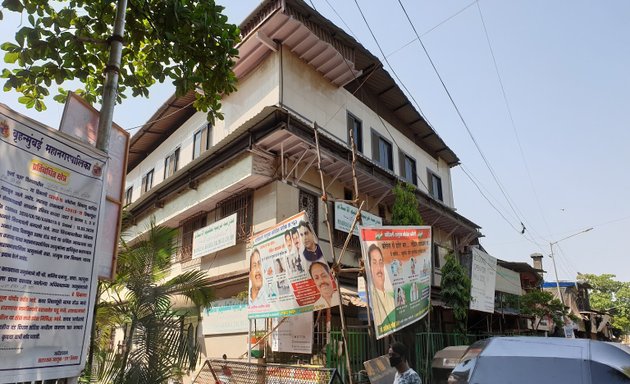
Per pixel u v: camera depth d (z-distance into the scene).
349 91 15.62
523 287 26.25
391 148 17.19
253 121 11.20
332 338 8.73
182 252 14.62
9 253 3.00
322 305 7.12
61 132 3.48
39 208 3.24
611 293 50.00
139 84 5.78
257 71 13.30
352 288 11.64
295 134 11.02
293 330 9.38
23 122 3.19
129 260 6.28
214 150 12.42
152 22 5.20
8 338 2.94
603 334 41.16
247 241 11.81
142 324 5.90
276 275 7.84
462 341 13.31
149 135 18.27
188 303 7.59
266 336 8.98
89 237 3.61
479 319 18.41
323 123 13.57
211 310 12.05
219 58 5.45
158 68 5.47
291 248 7.58
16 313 3.00
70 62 4.92
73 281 3.43
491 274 16.30
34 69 4.93
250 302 8.34
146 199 16.16
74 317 3.41
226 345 11.30
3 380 2.88
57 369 3.23
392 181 14.98
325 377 5.90
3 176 3.01
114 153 4.33
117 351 6.54
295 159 12.23
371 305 6.80
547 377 4.23
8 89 4.90
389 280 7.20
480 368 4.56
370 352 9.38
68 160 3.51
